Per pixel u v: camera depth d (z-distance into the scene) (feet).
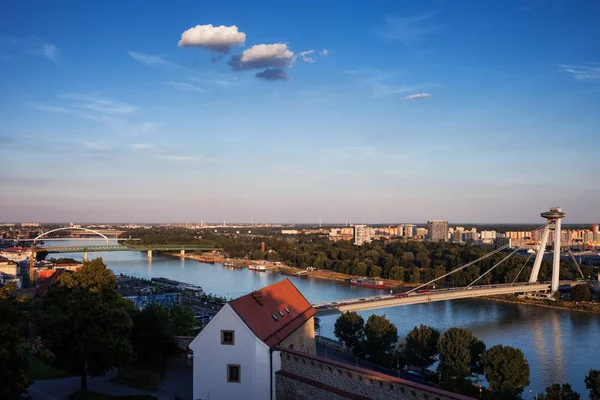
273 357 218.59
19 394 184.85
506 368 359.87
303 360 207.21
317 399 199.41
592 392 334.44
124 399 246.68
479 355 415.64
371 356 449.06
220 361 223.51
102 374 255.70
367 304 650.02
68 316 234.58
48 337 233.96
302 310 293.02
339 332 487.61
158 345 316.60
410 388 169.07
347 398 187.83
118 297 307.17
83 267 297.12
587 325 648.38
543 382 410.31
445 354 403.95
